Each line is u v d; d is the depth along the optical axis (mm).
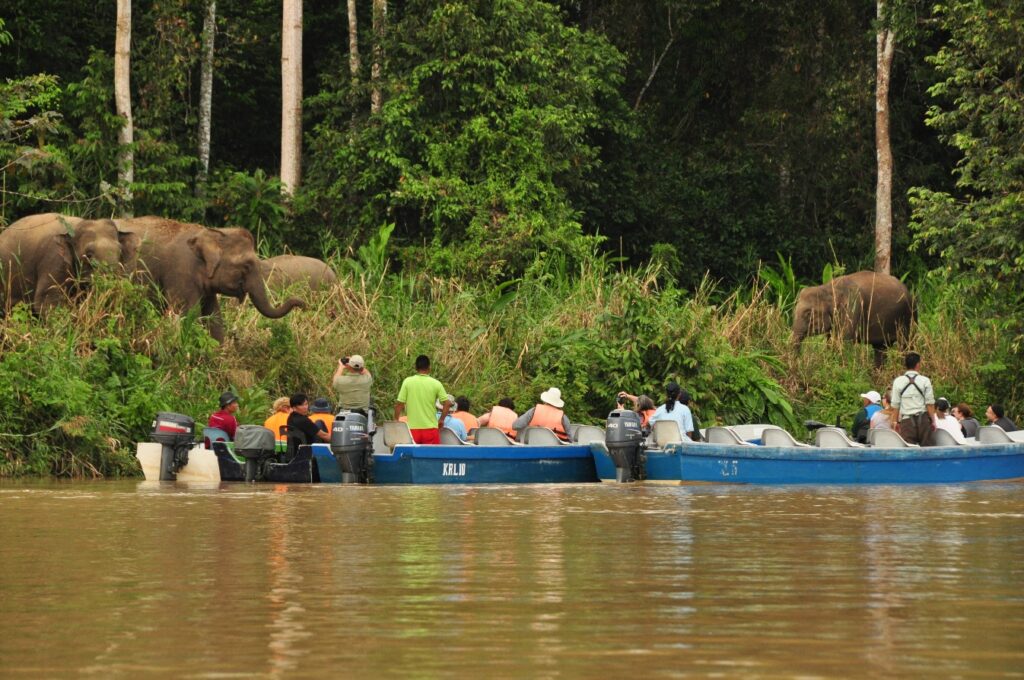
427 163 91000
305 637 18859
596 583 23703
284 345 61906
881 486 48062
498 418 55062
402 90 91875
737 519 35250
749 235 111438
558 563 26328
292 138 98750
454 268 83438
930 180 114750
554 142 92500
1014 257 69875
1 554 27938
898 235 110062
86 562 26609
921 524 33938
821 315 78938
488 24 92375
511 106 90562
